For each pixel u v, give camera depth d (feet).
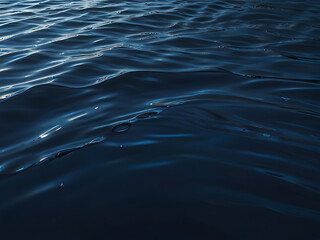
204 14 19.38
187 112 7.32
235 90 8.89
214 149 5.74
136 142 6.03
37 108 7.84
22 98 8.32
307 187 4.75
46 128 6.88
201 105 7.75
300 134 6.42
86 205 4.45
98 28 15.81
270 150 5.75
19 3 22.00
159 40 14.08
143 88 9.01
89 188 4.80
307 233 3.88
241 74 10.26
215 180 4.86
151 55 12.02
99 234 3.94
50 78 9.69
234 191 4.61
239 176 4.96
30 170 5.37
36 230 4.08
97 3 21.75
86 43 13.48
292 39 14.79
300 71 10.70
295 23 17.70
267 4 22.44
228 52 12.68
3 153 5.98
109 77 9.73
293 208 4.29
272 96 8.48
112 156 5.60
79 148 5.93
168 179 4.90
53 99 8.29
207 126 6.65
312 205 4.36
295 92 8.80
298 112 7.46
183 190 4.64
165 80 9.62
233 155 5.55
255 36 15.12
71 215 4.29
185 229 3.94
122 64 10.94
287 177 4.97
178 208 4.29
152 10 19.83
